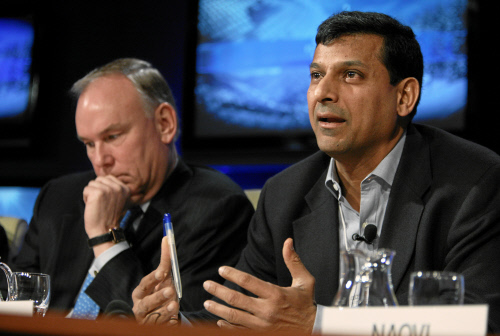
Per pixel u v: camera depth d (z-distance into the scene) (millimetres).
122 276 4438
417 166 3920
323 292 3939
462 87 7070
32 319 1898
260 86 8000
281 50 7941
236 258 5168
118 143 5152
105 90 5172
